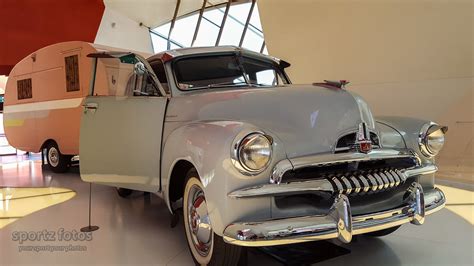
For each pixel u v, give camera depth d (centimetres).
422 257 250
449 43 558
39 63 677
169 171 251
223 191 189
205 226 223
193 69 305
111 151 314
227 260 210
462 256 250
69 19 1015
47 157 712
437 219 339
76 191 514
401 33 608
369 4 628
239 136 188
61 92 632
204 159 202
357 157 204
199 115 245
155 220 354
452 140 569
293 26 767
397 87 645
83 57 585
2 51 931
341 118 225
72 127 616
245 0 1341
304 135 212
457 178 518
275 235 179
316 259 241
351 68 705
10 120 767
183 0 1298
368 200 217
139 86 311
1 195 498
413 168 232
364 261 244
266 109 226
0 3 880
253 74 331
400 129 256
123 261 254
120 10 1180
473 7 514
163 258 259
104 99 324
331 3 680
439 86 591
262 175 190
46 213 393
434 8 555
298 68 802
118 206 415
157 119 278
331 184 195
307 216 192
